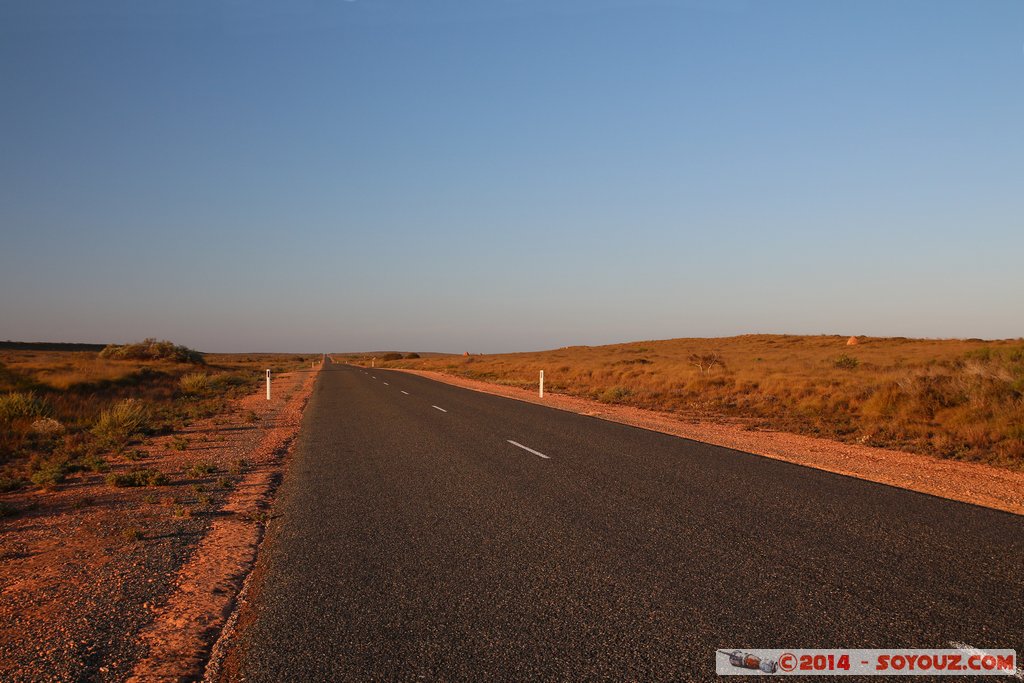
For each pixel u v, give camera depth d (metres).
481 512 7.10
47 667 3.72
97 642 4.05
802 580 4.83
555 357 78.94
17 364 35.06
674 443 12.27
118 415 15.38
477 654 3.70
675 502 7.44
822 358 51.69
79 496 8.42
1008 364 16.73
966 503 7.33
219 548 6.03
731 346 81.44
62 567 5.55
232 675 3.55
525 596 4.59
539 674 3.46
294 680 3.46
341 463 10.49
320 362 106.81
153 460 11.19
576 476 9.04
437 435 13.62
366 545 5.95
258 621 4.26
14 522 7.11
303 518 7.04
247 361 104.44
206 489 8.73
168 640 4.06
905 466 9.87
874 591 4.59
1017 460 10.18
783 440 12.88
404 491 8.24
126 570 5.45
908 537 5.95
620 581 4.87
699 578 4.91
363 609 4.42
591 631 3.99
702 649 3.73
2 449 12.05
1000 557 5.33
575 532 6.24
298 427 15.84
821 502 7.39
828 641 3.81
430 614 4.30
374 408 20.28
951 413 14.39
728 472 9.29
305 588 4.86
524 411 18.98
